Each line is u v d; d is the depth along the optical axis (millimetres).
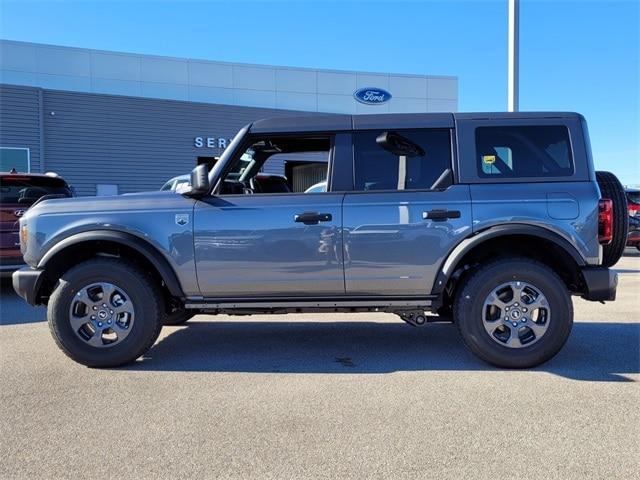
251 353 5199
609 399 3865
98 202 4762
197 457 3033
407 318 4895
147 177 19812
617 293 8633
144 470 2895
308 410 3701
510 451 3080
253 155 5078
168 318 5559
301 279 4613
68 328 4625
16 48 19312
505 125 4676
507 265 4488
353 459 2996
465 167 4625
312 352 5227
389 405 3779
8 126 17781
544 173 4605
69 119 18672
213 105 20766
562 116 4668
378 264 4562
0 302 8078
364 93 23359
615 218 4617
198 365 4797
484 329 4523
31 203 8383
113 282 4617
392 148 4609
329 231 4555
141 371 4613
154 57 20875
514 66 12438
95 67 20219
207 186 4520
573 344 5387
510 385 4168
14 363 4840
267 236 4578
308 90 22688
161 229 4617
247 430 3383
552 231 4449
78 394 4043
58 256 4746
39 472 2881
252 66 22000
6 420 3564
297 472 2859
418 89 23969
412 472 2850
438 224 4520
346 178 4688
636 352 5082
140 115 19641
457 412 3643
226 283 4645
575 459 2982
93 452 3104
